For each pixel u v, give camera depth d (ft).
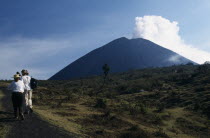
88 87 369.30
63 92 92.63
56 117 46.75
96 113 61.31
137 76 562.25
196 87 251.19
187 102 165.99
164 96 209.36
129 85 346.33
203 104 144.66
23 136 29.96
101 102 74.59
